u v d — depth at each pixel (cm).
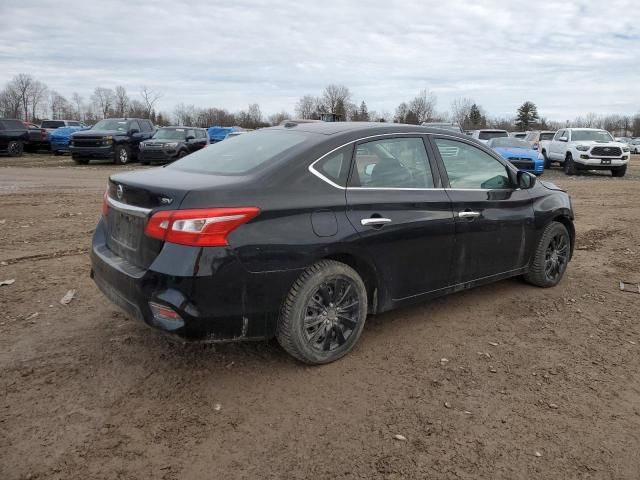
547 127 9356
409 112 7731
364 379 350
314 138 377
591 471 265
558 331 434
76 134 2077
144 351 380
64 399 317
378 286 388
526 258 513
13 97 8475
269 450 276
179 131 2152
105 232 380
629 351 399
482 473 262
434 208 412
